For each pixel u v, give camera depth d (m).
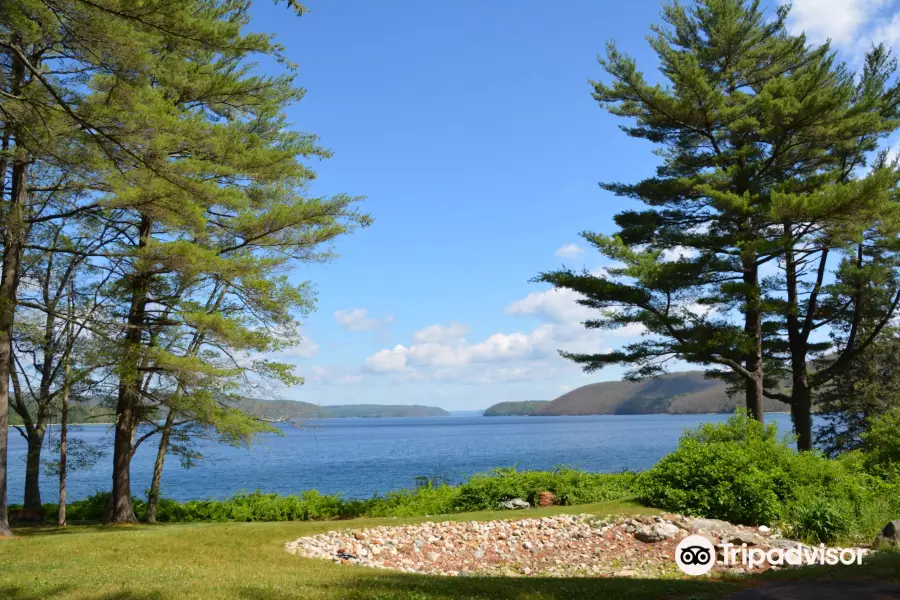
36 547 11.28
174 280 17.33
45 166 15.00
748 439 14.95
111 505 17.17
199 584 8.05
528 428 166.88
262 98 17.75
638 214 23.78
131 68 9.87
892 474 14.79
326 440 112.62
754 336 20.89
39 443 18.97
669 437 86.62
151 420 18.27
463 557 11.56
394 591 7.53
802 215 18.34
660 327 20.73
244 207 13.47
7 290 13.99
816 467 13.59
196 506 19.86
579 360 22.66
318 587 7.83
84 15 8.93
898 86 23.73
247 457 62.19
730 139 22.53
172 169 11.38
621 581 8.38
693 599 7.05
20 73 12.24
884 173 17.03
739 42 22.31
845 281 23.48
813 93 20.12
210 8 17.19
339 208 16.62
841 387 30.50
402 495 19.70
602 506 14.06
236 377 16.89
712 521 12.16
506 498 16.56
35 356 18.67
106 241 17.78
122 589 7.66
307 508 19.14
